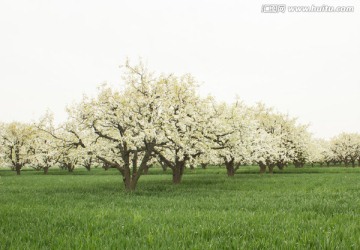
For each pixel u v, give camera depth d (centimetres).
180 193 2305
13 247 820
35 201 1894
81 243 840
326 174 4853
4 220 1230
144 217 1241
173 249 790
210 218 1192
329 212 1367
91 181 4059
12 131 6594
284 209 1439
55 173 6956
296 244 805
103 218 1231
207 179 3941
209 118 3125
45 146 2777
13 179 4581
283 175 4762
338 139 10569
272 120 6281
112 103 2616
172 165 3341
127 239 883
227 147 3425
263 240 844
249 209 1502
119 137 2623
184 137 2706
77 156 2689
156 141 2605
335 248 773
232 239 891
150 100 2561
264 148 4888
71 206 1636
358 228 983
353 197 1930
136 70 2702
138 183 3469
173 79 2783
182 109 2717
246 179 3825
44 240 908
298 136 6350
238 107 3756
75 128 2677
